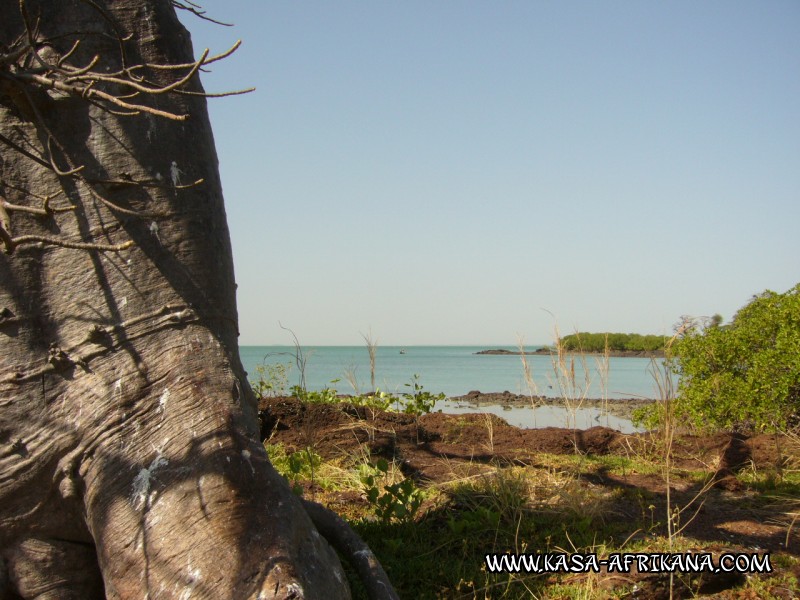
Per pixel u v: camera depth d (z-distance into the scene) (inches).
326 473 300.0
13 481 135.9
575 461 332.5
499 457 339.0
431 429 409.4
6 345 139.1
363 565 153.2
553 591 186.5
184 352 144.1
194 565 119.6
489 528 225.1
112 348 140.7
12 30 147.8
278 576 116.3
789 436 348.8
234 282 164.1
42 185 144.2
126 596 124.2
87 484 135.4
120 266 144.3
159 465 132.6
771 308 390.0
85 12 149.6
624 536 223.5
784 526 239.0
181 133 154.6
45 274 143.2
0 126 144.4
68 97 143.3
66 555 140.2
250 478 132.5
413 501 239.5
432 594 184.9
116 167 146.0
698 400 374.9
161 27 155.6
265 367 489.7
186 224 151.6
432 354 4077.3
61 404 138.9
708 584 192.1
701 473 314.8
